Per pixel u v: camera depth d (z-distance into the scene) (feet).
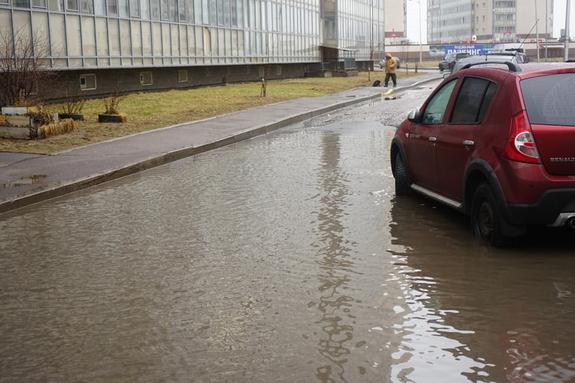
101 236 25.58
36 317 17.33
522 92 21.33
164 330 16.17
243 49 133.18
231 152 47.96
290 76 164.86
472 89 24.53
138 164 40.86
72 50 83.25
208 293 18.71
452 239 23.44
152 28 101.14
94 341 15.65
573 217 20.57
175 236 25.13
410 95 108.17
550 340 15.03
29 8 75.10
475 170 22.49
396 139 30.71
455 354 14.42
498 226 21.63
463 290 18.38
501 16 569.64
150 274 20.63
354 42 207.41
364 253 22.11
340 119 71.00
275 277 19.92
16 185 34.19
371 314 16.80
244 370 13.88
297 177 36.63
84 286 19.72
